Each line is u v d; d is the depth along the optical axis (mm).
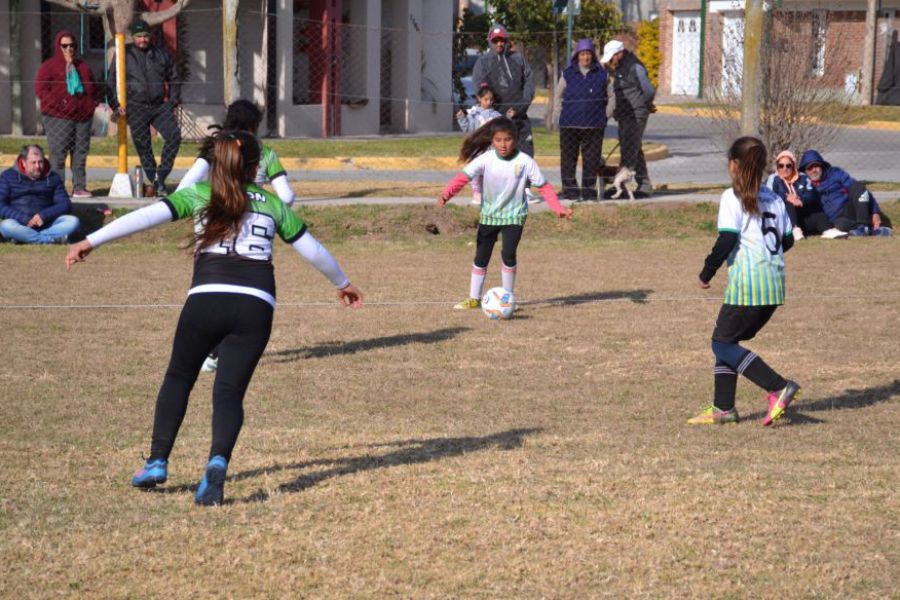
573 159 27969
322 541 8430
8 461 10375
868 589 7664
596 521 8852
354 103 43750
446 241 25547
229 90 27797
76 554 8148
